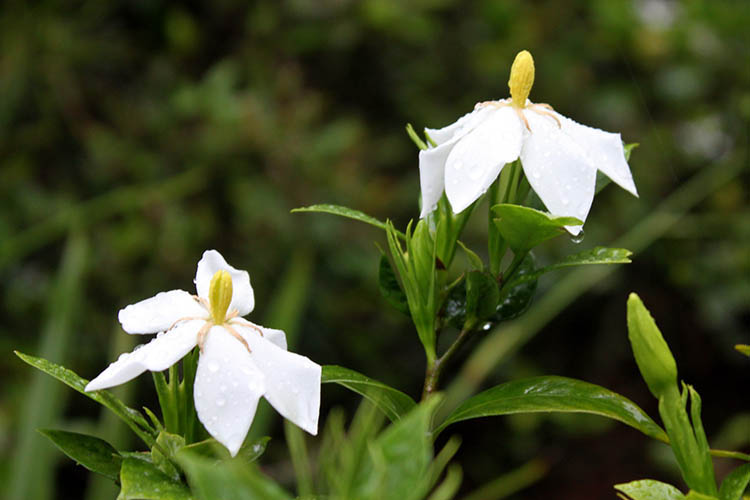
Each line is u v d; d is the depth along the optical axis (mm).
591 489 2014
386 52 2121
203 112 1811
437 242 766
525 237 744
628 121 2107
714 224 1974
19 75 1881
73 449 715
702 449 714
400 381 1974
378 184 2006
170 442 704
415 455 635
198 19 2051
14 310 1801
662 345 712
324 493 651
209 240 1834
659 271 2141
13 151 1870
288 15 2031
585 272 1763
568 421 2047
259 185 1798
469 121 738
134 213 1795
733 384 2156
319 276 1885
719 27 1977
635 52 2064
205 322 707
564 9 2193
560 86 2123
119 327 1646
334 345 1942
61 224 1747
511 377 2049
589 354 2197
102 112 1953
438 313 770
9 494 1288
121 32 2018
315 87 2123
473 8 2203
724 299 1991
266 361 702
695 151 2014
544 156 730
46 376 1340
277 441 1796
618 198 2045
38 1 1922
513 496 2035
